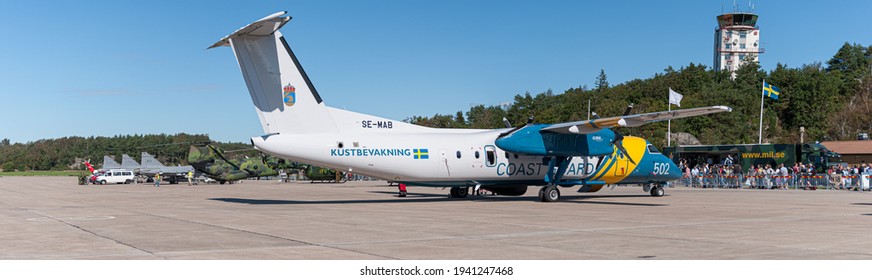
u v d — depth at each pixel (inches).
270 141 770.2
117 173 2320.4
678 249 401.1
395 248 408.8
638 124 853.8
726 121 2891.2
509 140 871.7
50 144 6437.0
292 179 2837.1
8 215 696.4
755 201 935.7
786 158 1567.4
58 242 443.8
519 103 4510.3
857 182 1384.1
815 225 551.5
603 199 1003.9
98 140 6264.8
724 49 4699.8
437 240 449.1
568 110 3572.8
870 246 410.9
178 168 2409.0
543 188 931.3
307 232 500.4
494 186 960.3
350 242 438.9
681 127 2812.5
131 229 530.0
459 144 889.5
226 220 610.9
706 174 1612.9
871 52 4306.1
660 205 836.0
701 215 665.6
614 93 3858.3
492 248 408.5
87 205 890.1
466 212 708.0
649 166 1034.7
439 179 884.0
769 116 3346.5
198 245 425.4
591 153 922.7
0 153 6628.9
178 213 708.7
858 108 2960.1
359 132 831.7
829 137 3006.9
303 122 793.6
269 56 778.2
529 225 555.2
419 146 856.9
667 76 3917.3
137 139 6195.9
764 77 3710.6
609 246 416.8
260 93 775.1
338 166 812.6
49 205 895.7
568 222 583.2
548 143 893.2
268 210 746.8
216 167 2070.6
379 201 956.0
